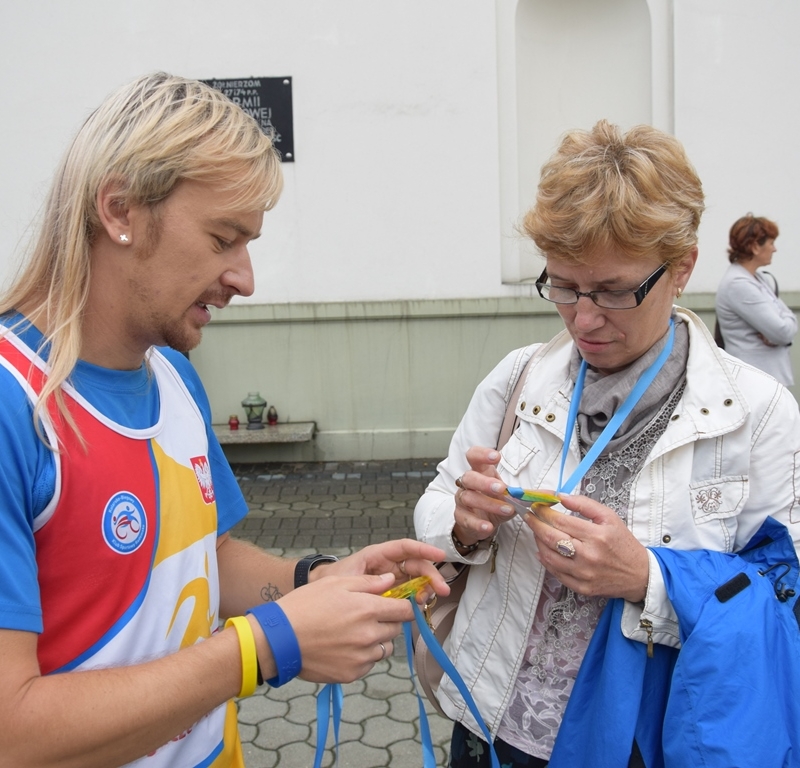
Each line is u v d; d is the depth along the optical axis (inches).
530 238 52.4
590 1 225.0
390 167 219.1
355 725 109.5
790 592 49.3
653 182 47.1
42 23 210.4
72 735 33.8
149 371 46.5
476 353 227.8
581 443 54.8
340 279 224.4
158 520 42.5
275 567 55.6
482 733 55.6
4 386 36.4
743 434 51.3
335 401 231.1
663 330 52.9
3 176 215.6
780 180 220.7
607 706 48.8
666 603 47.8
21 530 35.7
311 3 211.6
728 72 216.2
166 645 42.9
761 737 44.4
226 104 41.8
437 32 213.3
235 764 51.4
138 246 39.5
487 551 56.9
